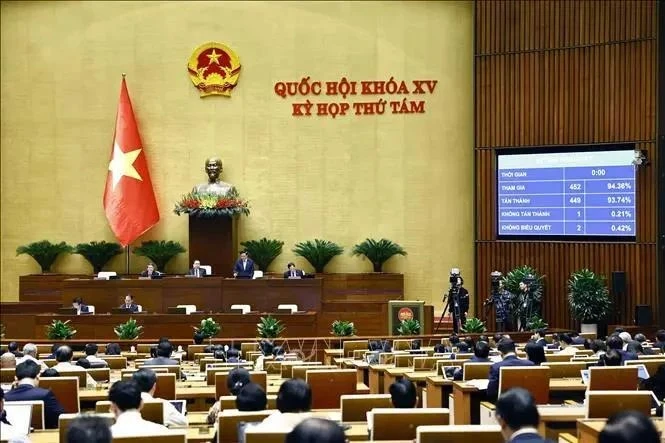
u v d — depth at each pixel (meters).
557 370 10.01
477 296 22.75
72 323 19.38
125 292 20.94
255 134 24.41
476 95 22.89
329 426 3.17
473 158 23.28
